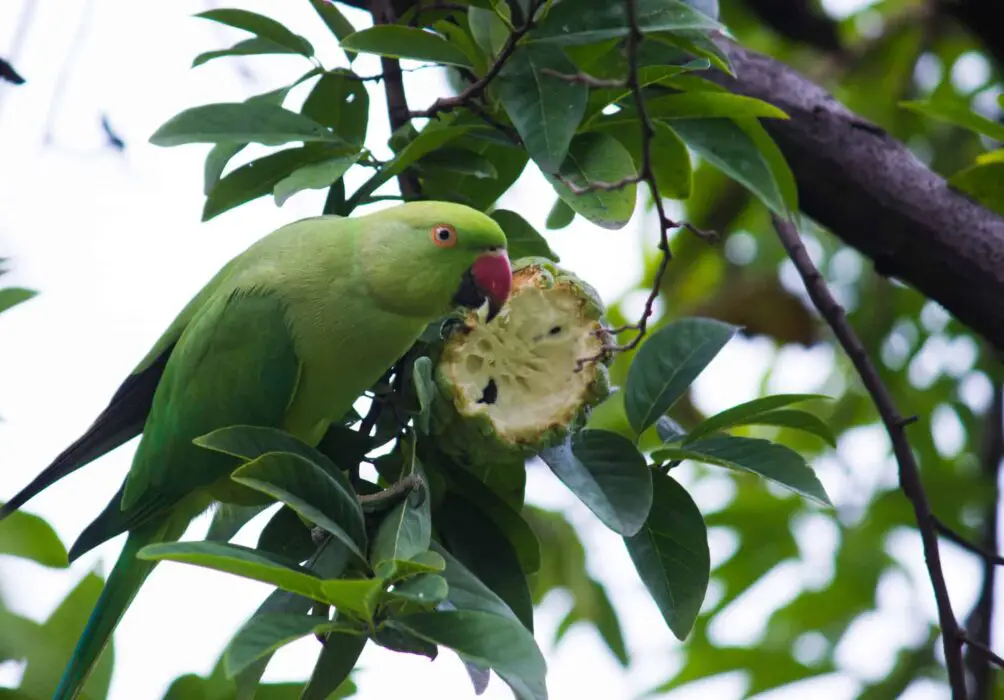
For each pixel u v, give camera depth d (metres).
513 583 5.47
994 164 6.86
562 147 5.12
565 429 5.37
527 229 6.31
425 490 5.00
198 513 6.78
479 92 5.45
